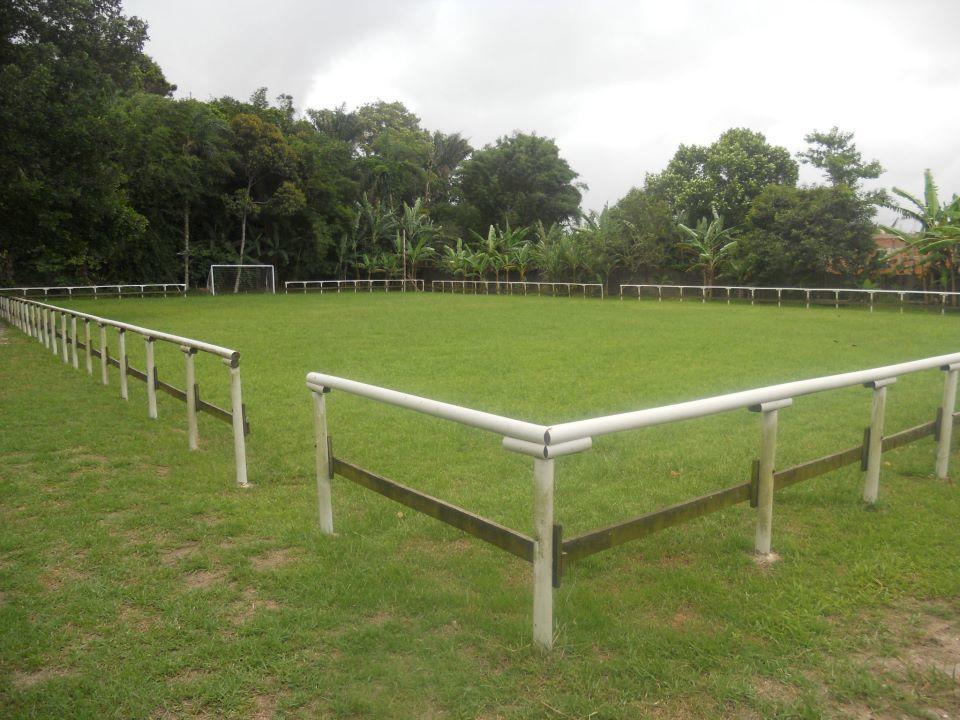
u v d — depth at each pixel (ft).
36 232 68.33
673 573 10.69
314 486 15.46
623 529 8.88
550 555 8.11
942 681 7.82
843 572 10.73
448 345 42.14
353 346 42.06
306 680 7.99
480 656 8.42
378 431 20.58
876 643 8.70
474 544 12.06
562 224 169.68
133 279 119.24
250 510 13.85
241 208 123.75
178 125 111.24
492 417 8.32
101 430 20.71
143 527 13.06
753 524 12.84
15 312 55.83
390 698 7.61
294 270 141.28
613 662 8.18
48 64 61.00
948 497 14.05
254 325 57.57
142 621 9.50
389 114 218.38
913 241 76.07
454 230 160.76
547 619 8.29
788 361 34.37
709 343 42.29
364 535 12.50
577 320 60.39
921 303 75.15
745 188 115.75
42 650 8.76
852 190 84.74
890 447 13.69
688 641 8.63
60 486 15.55
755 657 8.32
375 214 149.18
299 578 10.67
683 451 18.07
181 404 24.61
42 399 25.30
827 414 22.11
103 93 65.31
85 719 7.35
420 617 9.42
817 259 83.71
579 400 24.94
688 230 101.81
